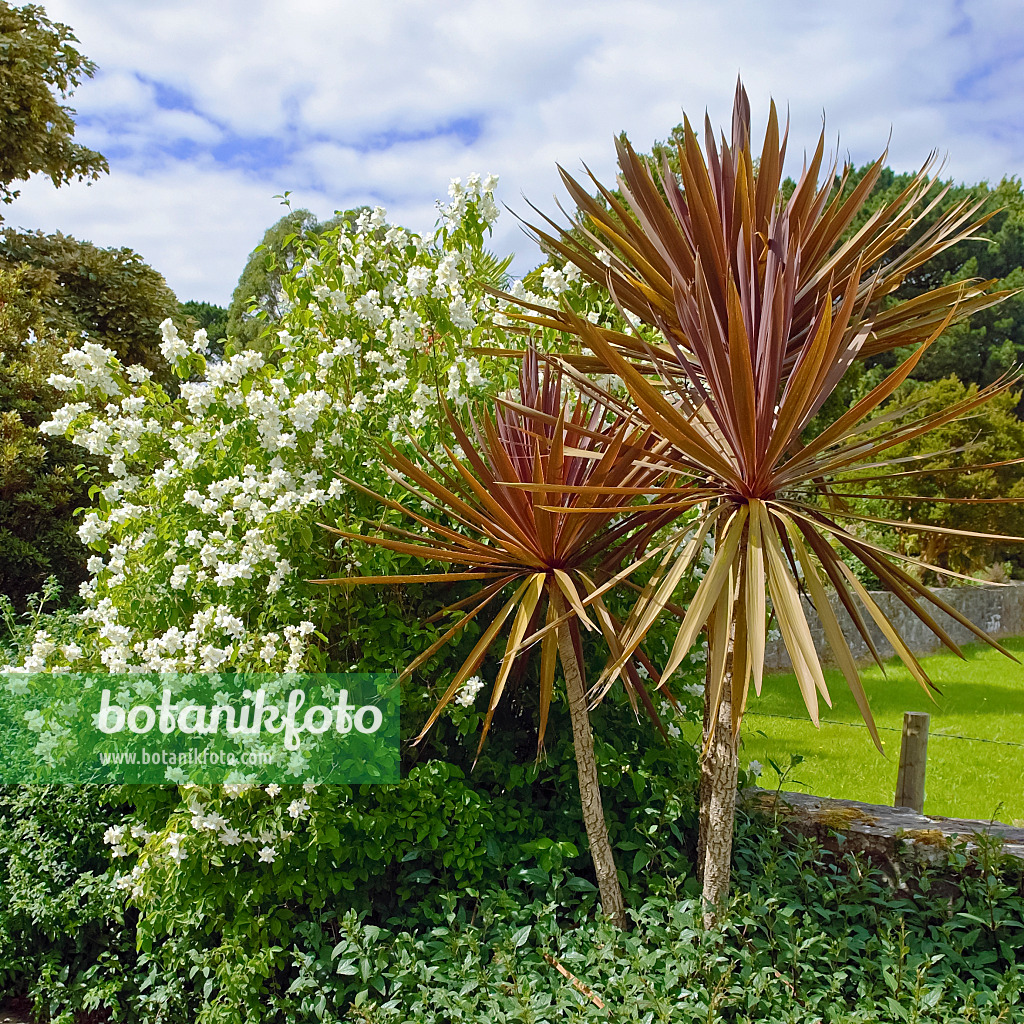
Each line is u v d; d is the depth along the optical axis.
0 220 9.95
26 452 6.34
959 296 2.29
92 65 10.37
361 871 2.43
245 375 2.68
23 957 2.91
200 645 2.46
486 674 2.82
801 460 2.04
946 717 6.98
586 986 2.03
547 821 2.72
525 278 3.40
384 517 2.67
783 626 1.80
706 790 2.60
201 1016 2.31
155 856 2.41
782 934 2.26
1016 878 2.51
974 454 11.98
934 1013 1.99
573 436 2.49
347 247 3.03
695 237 2.35
